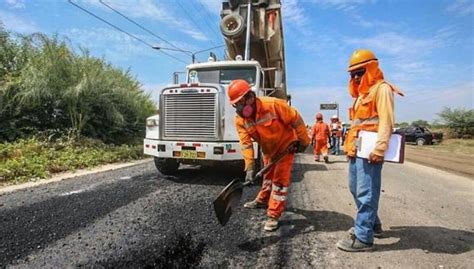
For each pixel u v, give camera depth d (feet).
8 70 40.37
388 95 11.24
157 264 10.67
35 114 39.78
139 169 29.35
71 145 37.29
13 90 37.70
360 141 11.69
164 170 24.98
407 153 68.90
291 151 14.20
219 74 26.86
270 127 13.87
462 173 36.55
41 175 24.88
